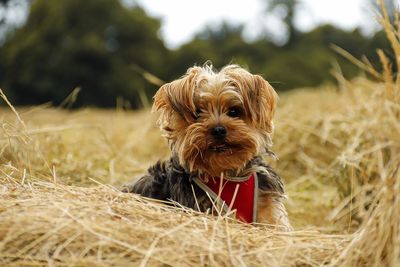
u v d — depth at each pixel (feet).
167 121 2.88
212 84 2.80
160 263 2.01
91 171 3.51
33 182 2.57
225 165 2.74
